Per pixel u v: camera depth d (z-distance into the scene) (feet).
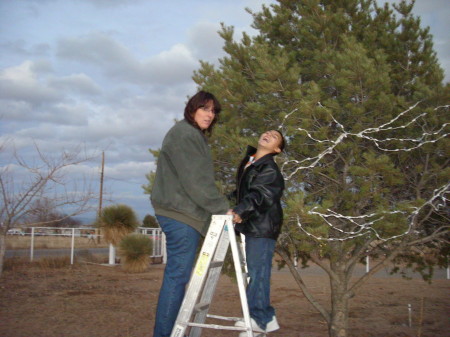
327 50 17.26
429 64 18.44
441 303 26.96
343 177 15.87
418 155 16.30
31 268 41.29
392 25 20.04
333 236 15.88
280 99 16.29
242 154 15.34
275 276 39.91
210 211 9.68
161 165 10.31
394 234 14.28
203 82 18.33
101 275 38.65
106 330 18.97
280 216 11.21
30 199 20.38
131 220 44.75
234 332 19.34
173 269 9.93
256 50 16.33
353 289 16.81
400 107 15.99
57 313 22.12
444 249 17.70
